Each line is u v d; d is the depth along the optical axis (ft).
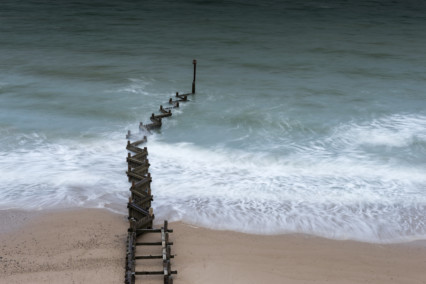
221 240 47.75
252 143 75.87
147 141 75.05
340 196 58.08
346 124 86.17
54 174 61.82
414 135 80.18
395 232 50.44
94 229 48.83
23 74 117.50
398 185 61.46
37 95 99.45
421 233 50.39
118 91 106.11
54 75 118.01
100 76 119.44
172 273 40.52
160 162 66.74
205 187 59.47
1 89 102.89
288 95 105.91
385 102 101.09
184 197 56.65
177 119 87.25
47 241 46.42
